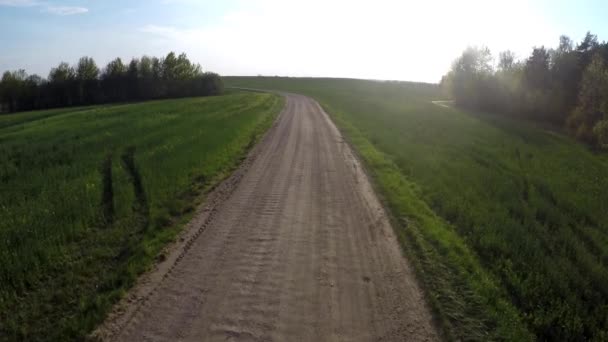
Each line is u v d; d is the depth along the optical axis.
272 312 4.71
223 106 35.62
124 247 6.39
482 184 11.05
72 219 7.18
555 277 5.65
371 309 4.86
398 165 13.64
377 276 5.70
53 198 8.20
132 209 8.07
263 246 6.61
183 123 21.78
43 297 4.89
